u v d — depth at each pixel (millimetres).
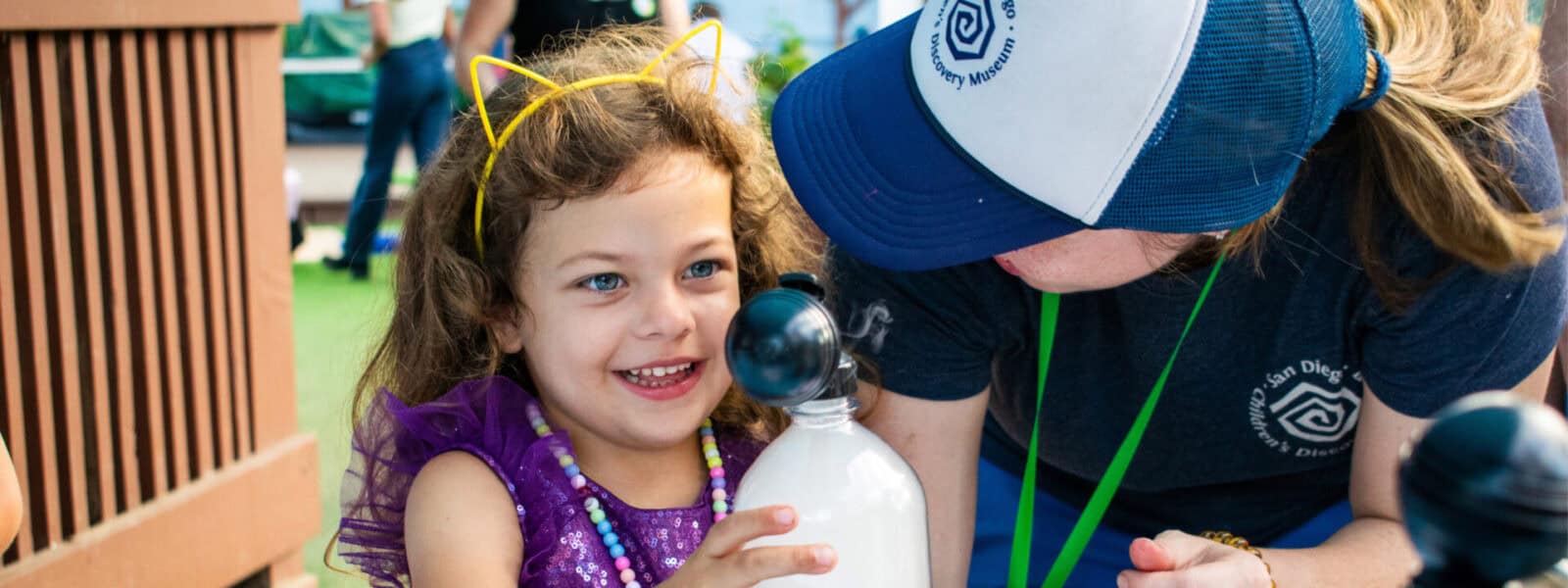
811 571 854
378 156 5320
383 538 1273
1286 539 1526
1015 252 1055
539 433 1240
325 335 4398
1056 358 1362
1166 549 1032
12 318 1798
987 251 1004
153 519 2014
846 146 1063
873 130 1046
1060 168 938
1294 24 914
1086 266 1031
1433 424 519
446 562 1140
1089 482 1562
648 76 1297
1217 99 903
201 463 2141
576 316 1174
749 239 1331
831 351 782
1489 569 506
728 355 792
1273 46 907
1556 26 1566
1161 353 1294
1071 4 907
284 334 2320
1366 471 1279
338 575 2604
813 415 968
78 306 1926
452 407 1236
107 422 1965
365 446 1289
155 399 2045
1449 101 1097
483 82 3477
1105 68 903
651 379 1197
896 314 1314
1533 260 1092
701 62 1353
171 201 2064
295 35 7152
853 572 938
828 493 940
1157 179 928
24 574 1796
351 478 1318
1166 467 1440
